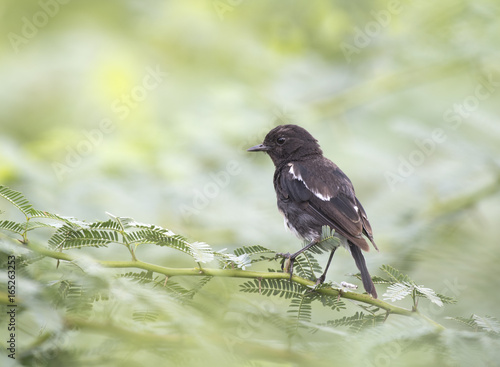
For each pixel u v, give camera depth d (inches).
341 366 196.7
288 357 193.8
